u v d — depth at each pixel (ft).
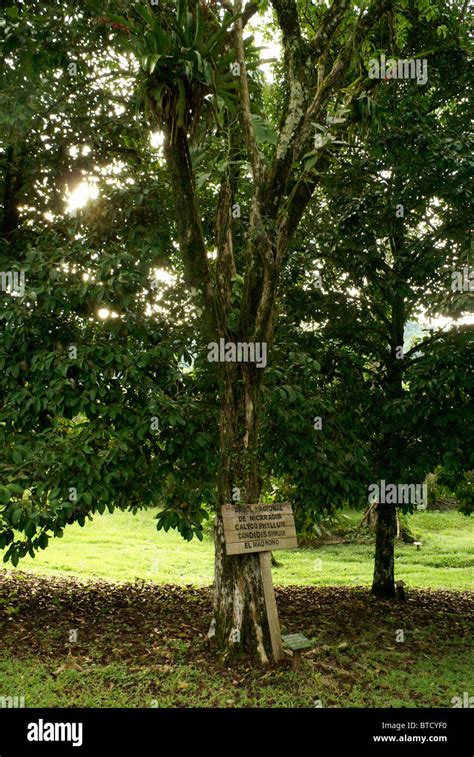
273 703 14.85
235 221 23.50
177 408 19.26
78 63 20.74
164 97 15.37
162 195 22.56
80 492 17.60
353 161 26.37
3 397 21.29
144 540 49.85
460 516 64.18
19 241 22.07
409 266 26.32
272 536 17.61
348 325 27.48
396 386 26.96
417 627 23.86
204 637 19.04
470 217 24.17
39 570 33.99
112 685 15.69
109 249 21.16
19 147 21.89
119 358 19.10
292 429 21.43
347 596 30.12
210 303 18.04
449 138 23.16
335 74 18.17
